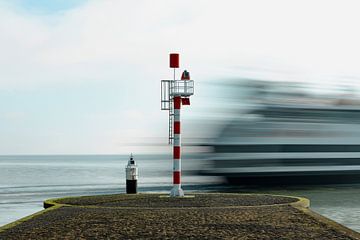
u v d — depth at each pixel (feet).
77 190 239.50
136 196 103.60
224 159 197.47
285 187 198.90
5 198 199.93
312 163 201.26
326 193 179.63
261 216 65.51
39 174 463.83
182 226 56.03
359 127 210.38
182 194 101.09
